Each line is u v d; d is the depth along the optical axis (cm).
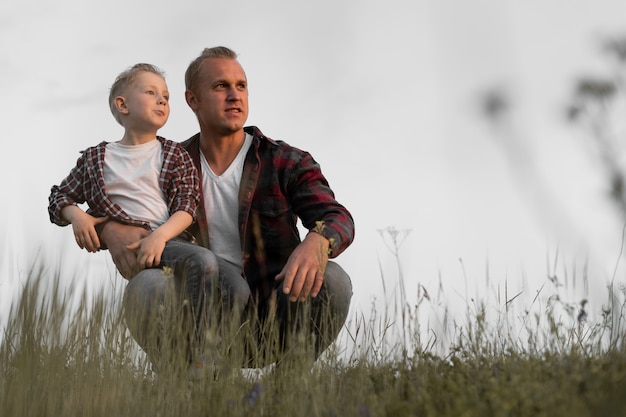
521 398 220
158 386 314
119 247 379
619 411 192
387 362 316
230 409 283
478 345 300
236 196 407
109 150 407
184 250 366
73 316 270
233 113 403
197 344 334
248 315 377
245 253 403
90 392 282
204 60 411
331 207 393
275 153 409
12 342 258
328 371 312
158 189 400
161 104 406
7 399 263
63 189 404
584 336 311
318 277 349
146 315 351
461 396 229
